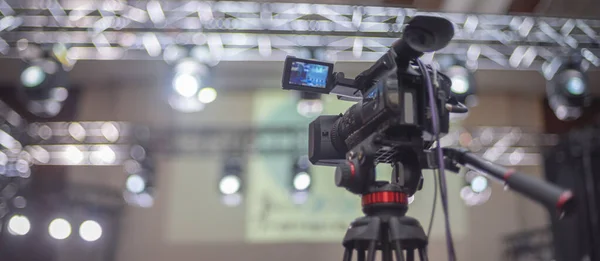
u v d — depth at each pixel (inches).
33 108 217.6
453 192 263.0
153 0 174.9
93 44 202.1
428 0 152.1
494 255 257.6
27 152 255.1
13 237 250.5
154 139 263.1
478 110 281.1
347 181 49.9
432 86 50.0
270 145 267.0
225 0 172.1
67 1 176.1
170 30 191.2
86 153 260.2
